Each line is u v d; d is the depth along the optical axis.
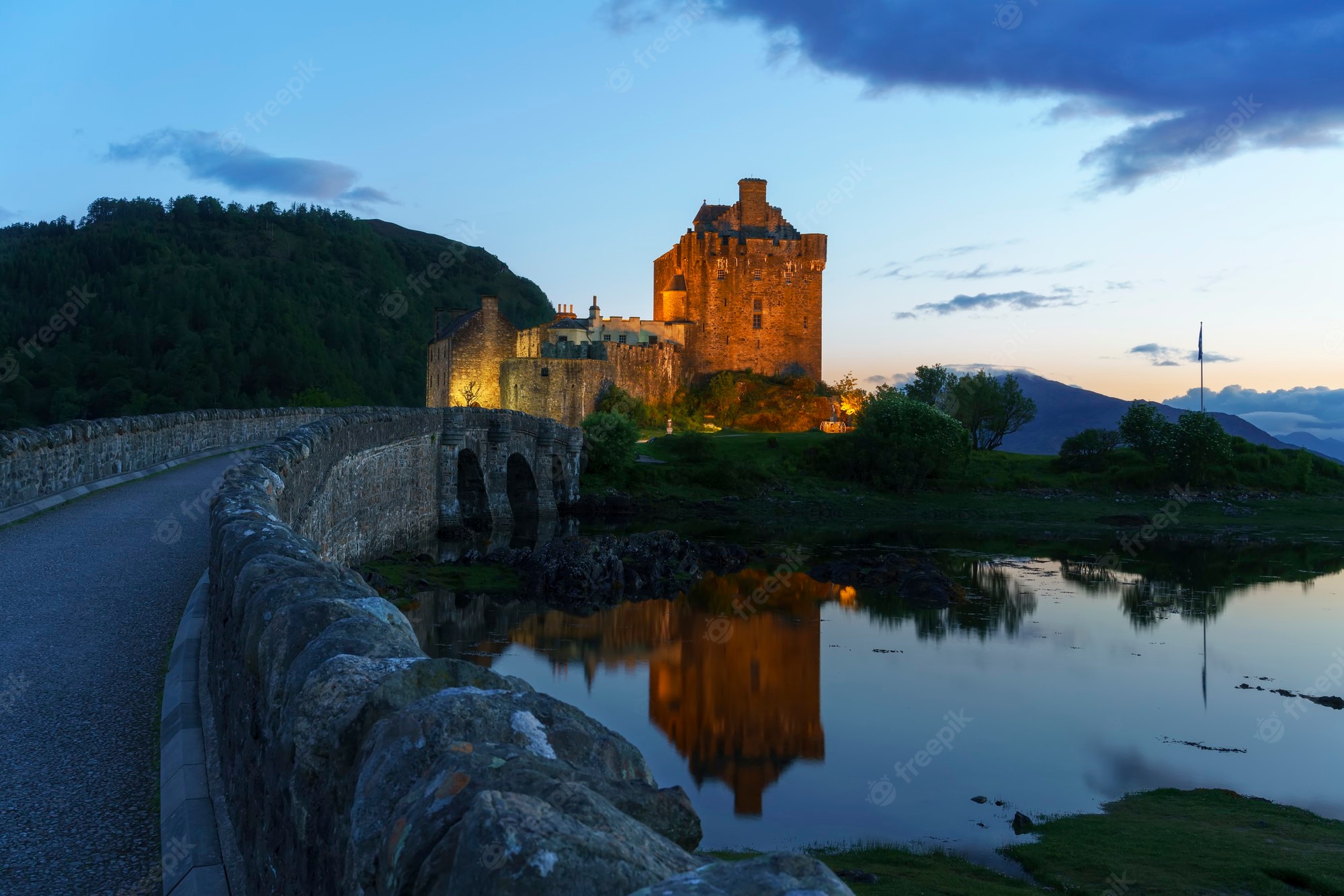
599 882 2.19
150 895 5.74
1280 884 17.67
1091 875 18.30
